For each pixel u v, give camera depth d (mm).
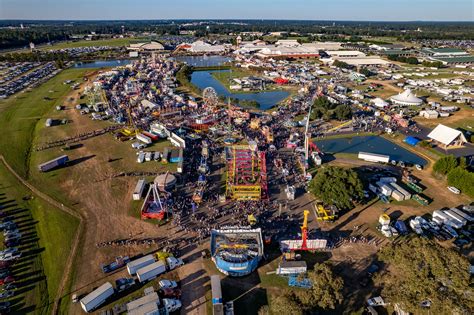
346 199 76188
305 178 94562
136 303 51219
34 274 59750
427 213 79062
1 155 106812
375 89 198625
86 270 60531
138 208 79562
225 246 63625
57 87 195500
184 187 89438
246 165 100250
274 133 128750
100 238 69000
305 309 46562
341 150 115188
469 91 185625
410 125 138625
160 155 107250
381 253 55094
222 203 82312
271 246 67188
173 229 72125
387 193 85000
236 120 140750
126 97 174625
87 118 142625
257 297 55156
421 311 45094
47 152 109500
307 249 66000
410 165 102625
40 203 81562
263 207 80750
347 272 60531
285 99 180375
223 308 51344
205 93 162375
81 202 81938
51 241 68062
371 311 51562
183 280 58500
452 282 45562
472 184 84375
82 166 100250
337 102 163500
